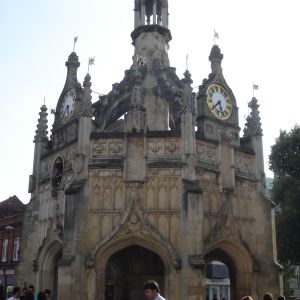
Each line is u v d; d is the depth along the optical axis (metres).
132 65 44.03
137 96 36.16
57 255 38.25
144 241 32.91
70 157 38.19
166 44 46.75
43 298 22.78
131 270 41.56
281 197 54.88
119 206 33.78
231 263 37.59
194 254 31.70
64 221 33.16
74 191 33.47
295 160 53.88
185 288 31.12
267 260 37.22
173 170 34.22
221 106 39.72
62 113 42.62
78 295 31.70
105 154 35.16
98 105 41.59
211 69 40.88
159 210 33.47
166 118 41.84
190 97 35.69
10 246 68.31
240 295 35.97
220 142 37.34
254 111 41.62
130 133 35.06
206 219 34.84
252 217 38.25
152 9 47.41
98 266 32.59
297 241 51.69
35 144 43.44
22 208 81.31
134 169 34.34
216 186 36.22
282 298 17.31
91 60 38.38
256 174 39.72
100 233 33.38
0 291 23.06
